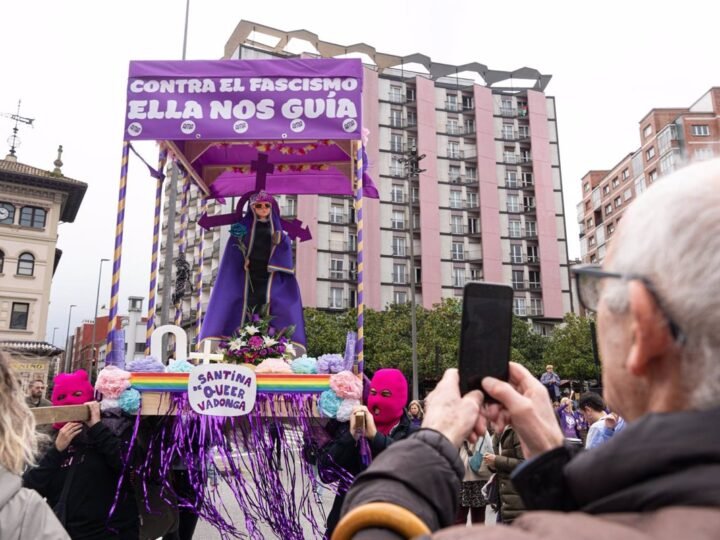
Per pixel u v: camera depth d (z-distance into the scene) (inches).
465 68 2303.2
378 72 2206.0
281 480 157.3
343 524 36.9
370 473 40.5
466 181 2153.1
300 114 189.6
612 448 29.9
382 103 2138.3
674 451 27.2
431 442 42.9
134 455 156.6
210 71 192.2
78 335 3646.7
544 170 2207.2
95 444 143.4
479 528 29.1
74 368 3656.5
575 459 33.3
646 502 26.9
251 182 294.4
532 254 2144.4
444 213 2106.3
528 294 2091.5
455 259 2073.1
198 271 289.4
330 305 1905.8
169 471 174.2
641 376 32.8
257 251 228.2
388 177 2079.2
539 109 2274.9
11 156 1526.8
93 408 144.6
